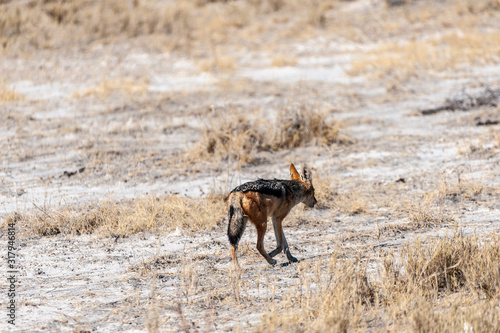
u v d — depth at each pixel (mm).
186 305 22344
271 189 26250
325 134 48844
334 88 64938
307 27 88750
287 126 48719
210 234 31344
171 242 30312
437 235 26281
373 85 65250
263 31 89812
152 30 91875
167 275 25828
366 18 89312
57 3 99375
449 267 22438
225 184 39438
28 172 42875
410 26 83812
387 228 30750
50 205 35875
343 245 28688
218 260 27625
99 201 36250
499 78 61812
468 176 38562
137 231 31969
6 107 59906
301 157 45531
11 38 86188
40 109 59844
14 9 95750
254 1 103312
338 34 84438
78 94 63844
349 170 42031
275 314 19484
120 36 89625
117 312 21906
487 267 22203
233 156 44969
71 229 32125
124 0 105562
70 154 46781
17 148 48219
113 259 28125
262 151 47156
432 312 19062
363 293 21969
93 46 85625
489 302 19953
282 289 23516
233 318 20906
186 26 92562
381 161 43562
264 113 55812
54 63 78188
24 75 72688
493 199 34062
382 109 57281
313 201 29938
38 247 29906
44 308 22500
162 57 80062
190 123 54406
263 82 68375
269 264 26812
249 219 26062
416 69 67688
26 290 24484
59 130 52906
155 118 56156
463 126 50125
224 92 64125
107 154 46469
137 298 22828
